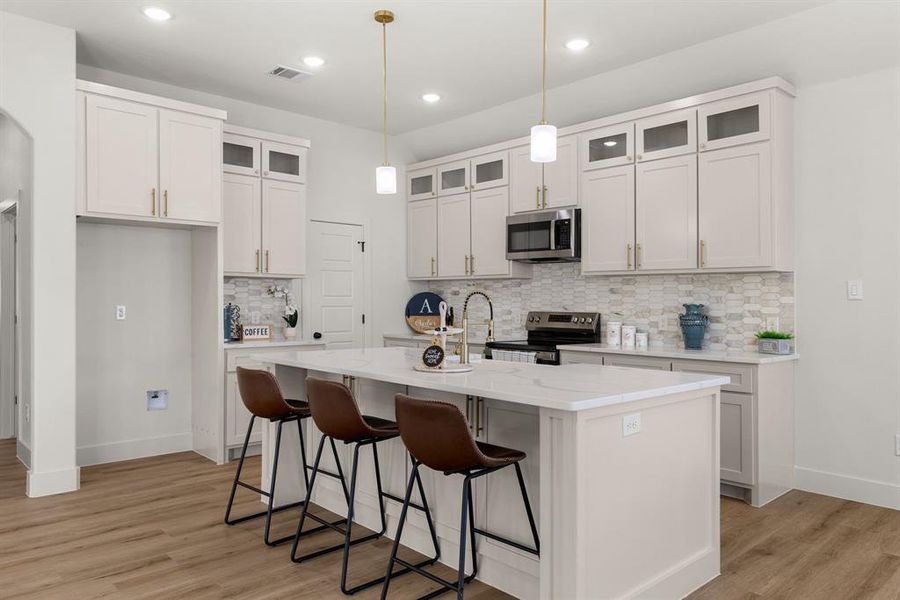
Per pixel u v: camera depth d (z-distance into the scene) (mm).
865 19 3422
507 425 2543
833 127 3816
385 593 2391
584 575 2098
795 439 3992
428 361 2822
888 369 3629
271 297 5402
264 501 3670
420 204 6266
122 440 4641
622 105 4691
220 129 4559
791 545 3051
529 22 3697
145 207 4172
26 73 3670
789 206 3934
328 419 2629
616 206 4570
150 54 4227
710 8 3500
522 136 5469
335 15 3635
